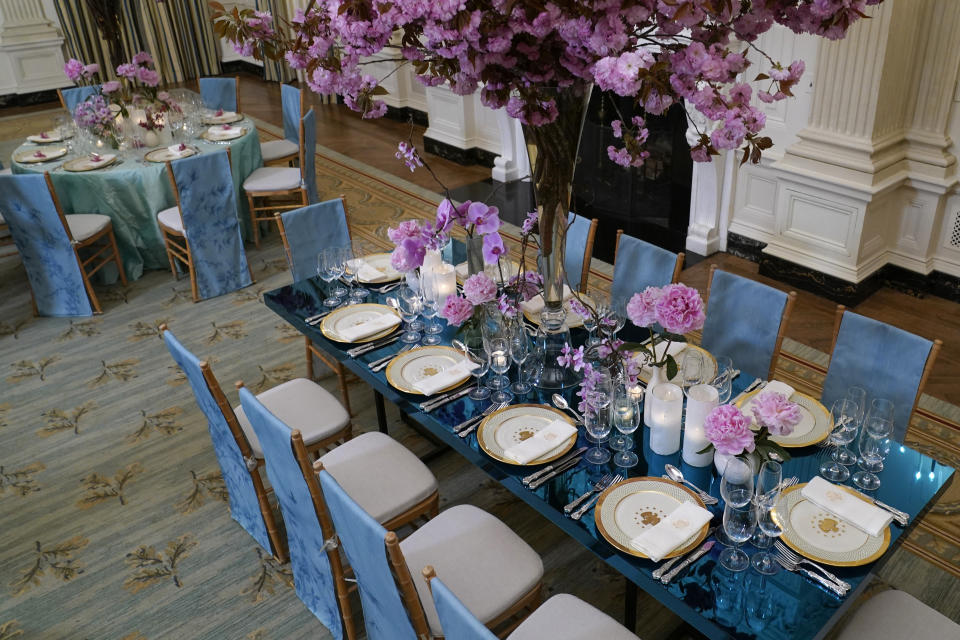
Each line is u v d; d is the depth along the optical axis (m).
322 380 4.02
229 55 10.92
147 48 10.25
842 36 1.68
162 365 4.25
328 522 2.34
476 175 6.69
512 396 2.64
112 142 5.48
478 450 2.39
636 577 1.95
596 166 5.73
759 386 2.59
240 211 5.56
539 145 2.23
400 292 3.02
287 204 5.96
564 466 2.30
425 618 1.96
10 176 4.36
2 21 9.46
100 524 3.17
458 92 1.94
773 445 2.00
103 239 5.10
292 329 4.52
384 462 2.69
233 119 6.00
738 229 4.97
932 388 3.67
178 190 4.56
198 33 10.52
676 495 2.15
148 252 5.27
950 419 3.45
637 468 2.28
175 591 2.84
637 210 5.58
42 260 4.66
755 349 2.99
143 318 4.74
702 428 2.21
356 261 3.38
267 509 2.83
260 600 2.79
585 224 3.45
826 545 1.95
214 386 2.54
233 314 4.72
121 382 4.11
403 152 2.40
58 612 2.77
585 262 3.48
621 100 5.29
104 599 2.82
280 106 9.07
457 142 6.92
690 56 1.66
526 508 3.14
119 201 5.03
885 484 2.15
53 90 10.00
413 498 2.57
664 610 2.65
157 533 3.11
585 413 2.30
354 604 2.74
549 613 2.09
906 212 4.36
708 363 2.67
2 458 3.58
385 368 2.83
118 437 3.69
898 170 4.22
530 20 1.64
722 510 2.10
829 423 2.39
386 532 1.83
